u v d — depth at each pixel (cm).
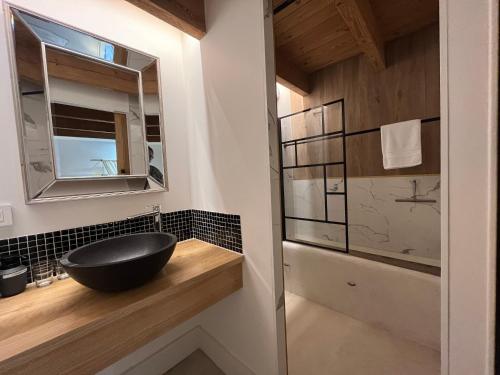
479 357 61
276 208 114
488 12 54
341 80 224
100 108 121
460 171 61
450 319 65
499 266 53
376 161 210
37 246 104
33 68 101
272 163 111
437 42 176
